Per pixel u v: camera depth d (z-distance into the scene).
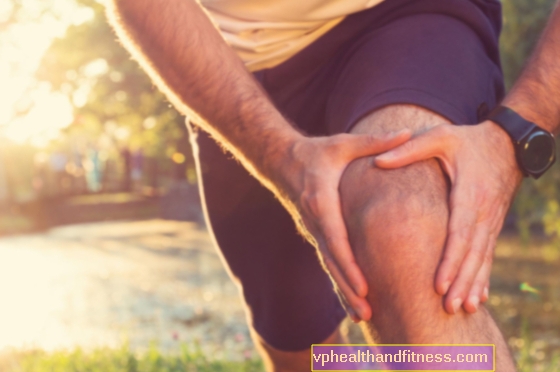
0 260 12.43
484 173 1.11
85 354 4.55
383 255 1.04
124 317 6.70
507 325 6.03
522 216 9.59
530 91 1.25
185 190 21.38
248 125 1.25
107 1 1.45
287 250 1.90
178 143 21.25
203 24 1.33
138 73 20.30
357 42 1.50
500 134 1.18
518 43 8.09
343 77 1.47
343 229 1.11
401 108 1.24
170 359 4.26
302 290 1.94
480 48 1.45
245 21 1.68
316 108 1.63
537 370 4.07
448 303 1.00
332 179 1.14
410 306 1.01
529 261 10.66
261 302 2.00
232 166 1.88
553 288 8.09
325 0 1.53
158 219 22.42
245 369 4.01
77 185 29.05
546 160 1.19
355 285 1.06
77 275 10.05
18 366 4.38
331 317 2.02
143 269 10.65
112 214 24.44
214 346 5.31
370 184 1.10
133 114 21.80
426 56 1.33
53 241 16.23
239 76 1.30
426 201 1.06
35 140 25.30
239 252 1.98
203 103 1.30
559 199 9.00
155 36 1.31
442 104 1.23
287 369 2.09
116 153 32.28
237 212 1.92
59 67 21.08
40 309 7.27
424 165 1.11
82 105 21.66
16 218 21.86
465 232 1.04
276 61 1.65
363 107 1.27
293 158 1.19
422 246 1.03
